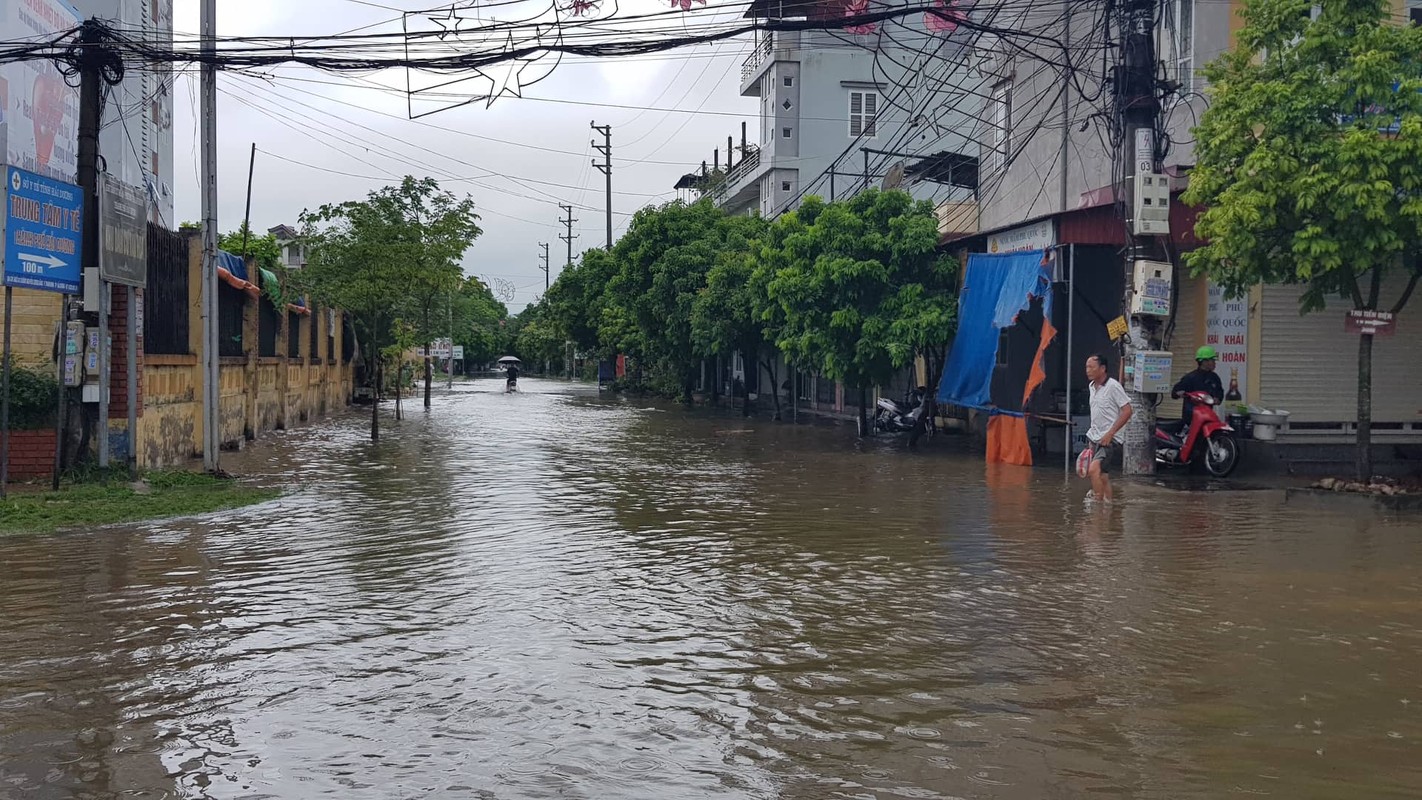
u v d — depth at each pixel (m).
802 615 7.64
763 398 44.84
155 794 4.49
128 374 14.93
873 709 5.59
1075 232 17.03
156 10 28.47
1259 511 12.65
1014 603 7.97
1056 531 11.30
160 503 13.20
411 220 28.28
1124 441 16.55
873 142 44.66
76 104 20.47
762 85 48.47
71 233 13.86
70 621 7.49
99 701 5.73
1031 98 21.30
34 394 15.30
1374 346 16.84
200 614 7.70
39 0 18.16
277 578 8.99
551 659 6.52
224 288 21.83
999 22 21.83
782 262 27.62
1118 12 16.38
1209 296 17.09
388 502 13.91
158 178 29.73
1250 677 6.09
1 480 13.57
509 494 14.77
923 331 20.88
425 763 4.85
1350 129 12.55
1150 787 4.55
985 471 17.55
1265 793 4.48
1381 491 13.16
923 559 9.77
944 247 22.53
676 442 24.44
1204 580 8.73
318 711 5.57
